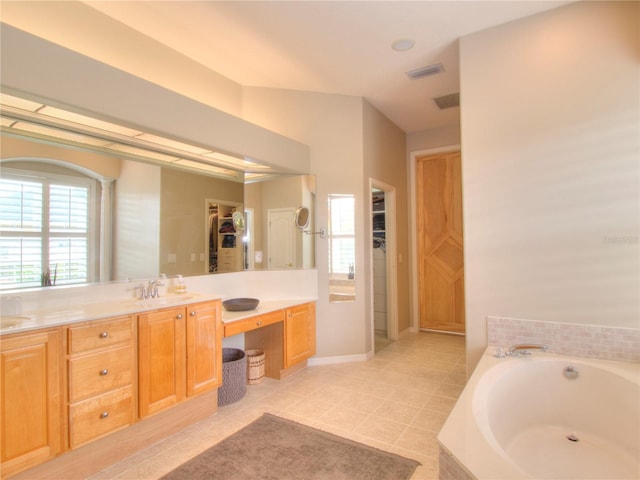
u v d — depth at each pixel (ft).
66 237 7.62
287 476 6.59
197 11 8.33
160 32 9.21
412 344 15.48
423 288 17.70
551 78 8.43
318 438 7.88
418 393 10.31
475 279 9.21
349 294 13.25
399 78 11.91
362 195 13.39
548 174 8.46
